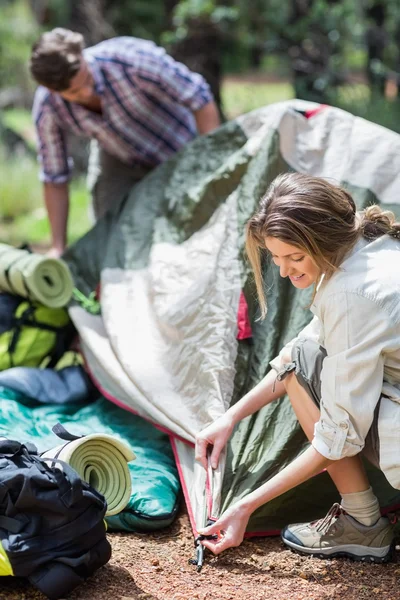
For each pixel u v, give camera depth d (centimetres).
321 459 291
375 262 285
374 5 1076
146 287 432
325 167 438
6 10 1577
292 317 391
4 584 288
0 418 384
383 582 299
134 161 536
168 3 1243
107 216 495
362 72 1296
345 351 280
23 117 1348
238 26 1125
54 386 422
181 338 394
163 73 504
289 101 472
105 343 425
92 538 282
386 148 436
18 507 273
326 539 317
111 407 421
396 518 337
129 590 288
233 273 401
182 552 320
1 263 444
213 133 478
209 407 364
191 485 342
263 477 339
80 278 475
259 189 427
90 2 1209
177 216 453
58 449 305
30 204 998
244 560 315
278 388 331
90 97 496
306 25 1091
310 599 286
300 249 280
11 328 440
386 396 292
